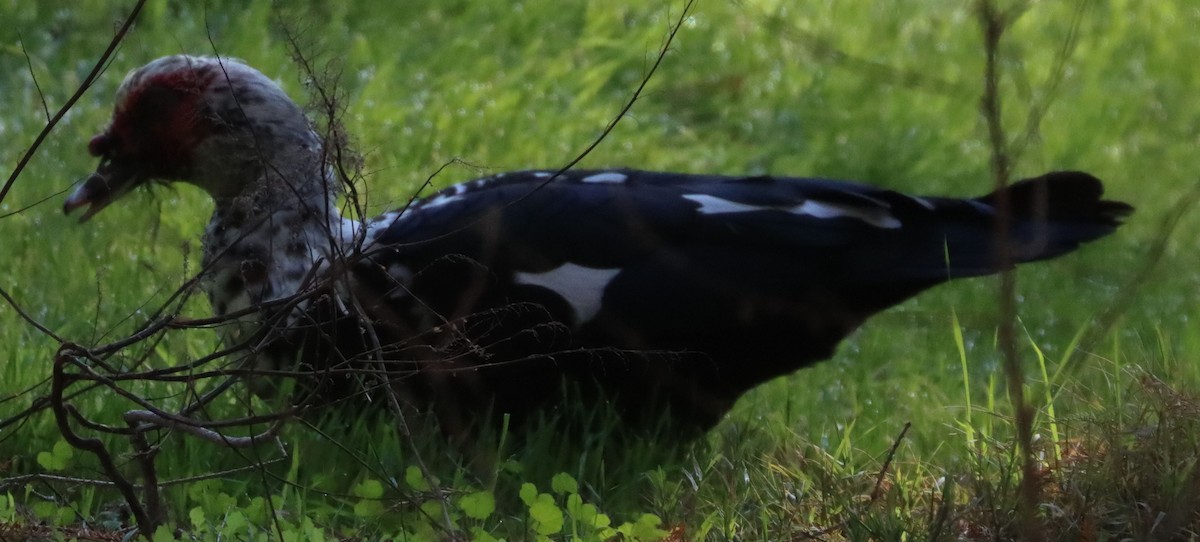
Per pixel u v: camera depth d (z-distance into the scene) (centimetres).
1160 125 1464
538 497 651
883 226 802
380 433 755
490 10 1536
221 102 782
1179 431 695
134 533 629
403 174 1170
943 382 920
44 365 820
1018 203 823
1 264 984
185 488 689
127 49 1347
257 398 787
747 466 749
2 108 1247
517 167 1221
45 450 739
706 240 786
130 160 805
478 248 773
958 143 1377
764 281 780
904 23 1622
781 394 891
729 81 1442
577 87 1413
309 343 752
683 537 673
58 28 1386
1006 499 678
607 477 758
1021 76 824
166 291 928
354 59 1386
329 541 625
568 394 784
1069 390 789
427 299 766
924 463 755
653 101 1437
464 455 771
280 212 766
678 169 1280
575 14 1561
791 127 1404
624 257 779
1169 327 994
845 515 685
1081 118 1424
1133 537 643
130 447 716
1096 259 1074
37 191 1095
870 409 871
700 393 799
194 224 1052
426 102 1314
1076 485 682
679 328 777
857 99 1454
